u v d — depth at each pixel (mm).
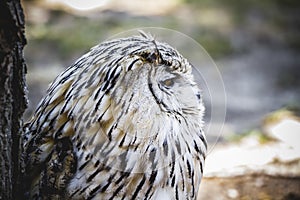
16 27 6285
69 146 6688
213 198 11750
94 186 6594
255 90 20219
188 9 27266
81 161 6586
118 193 6648
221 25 25875
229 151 13719
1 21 6176
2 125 6488
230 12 27406
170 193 6922
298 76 21922
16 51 6430
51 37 21375
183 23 25469
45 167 6770
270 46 24641
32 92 16062
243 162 13148
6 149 6598
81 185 6609
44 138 6836
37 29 21922
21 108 6711
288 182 12375
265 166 12938
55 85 6926
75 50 20734
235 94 19656
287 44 25016
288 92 20312
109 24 23641
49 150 6781
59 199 6688
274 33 25891
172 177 6879
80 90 6641
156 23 24781
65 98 6742
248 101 18953
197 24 25578
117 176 6594
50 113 6820
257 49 24156
